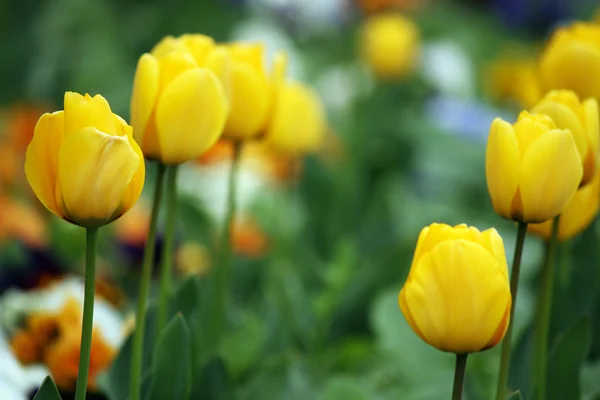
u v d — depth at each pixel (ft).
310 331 6.53
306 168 8.93
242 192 8.35
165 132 5.06
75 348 5.79
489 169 4.99
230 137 5.58
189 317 5.48
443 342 4.80
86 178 4.73
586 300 5.90
